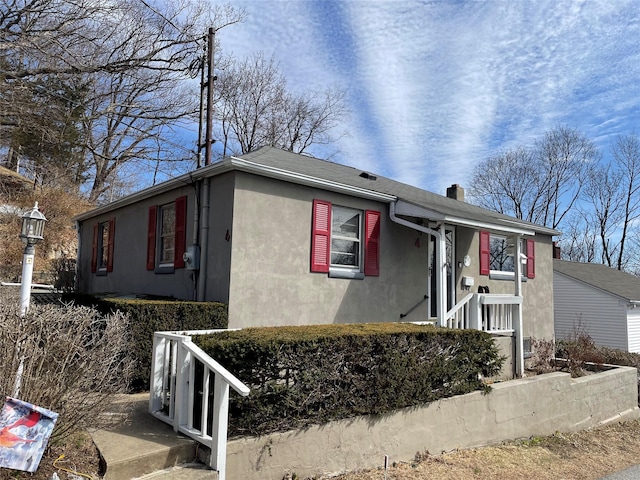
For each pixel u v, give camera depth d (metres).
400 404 5.21
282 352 4.27
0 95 18.05
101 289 12.43
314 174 8.56
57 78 19.78
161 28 21.12
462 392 6.15
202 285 7.90
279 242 7.92
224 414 3.76
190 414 4.16
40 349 3.50
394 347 5.21
